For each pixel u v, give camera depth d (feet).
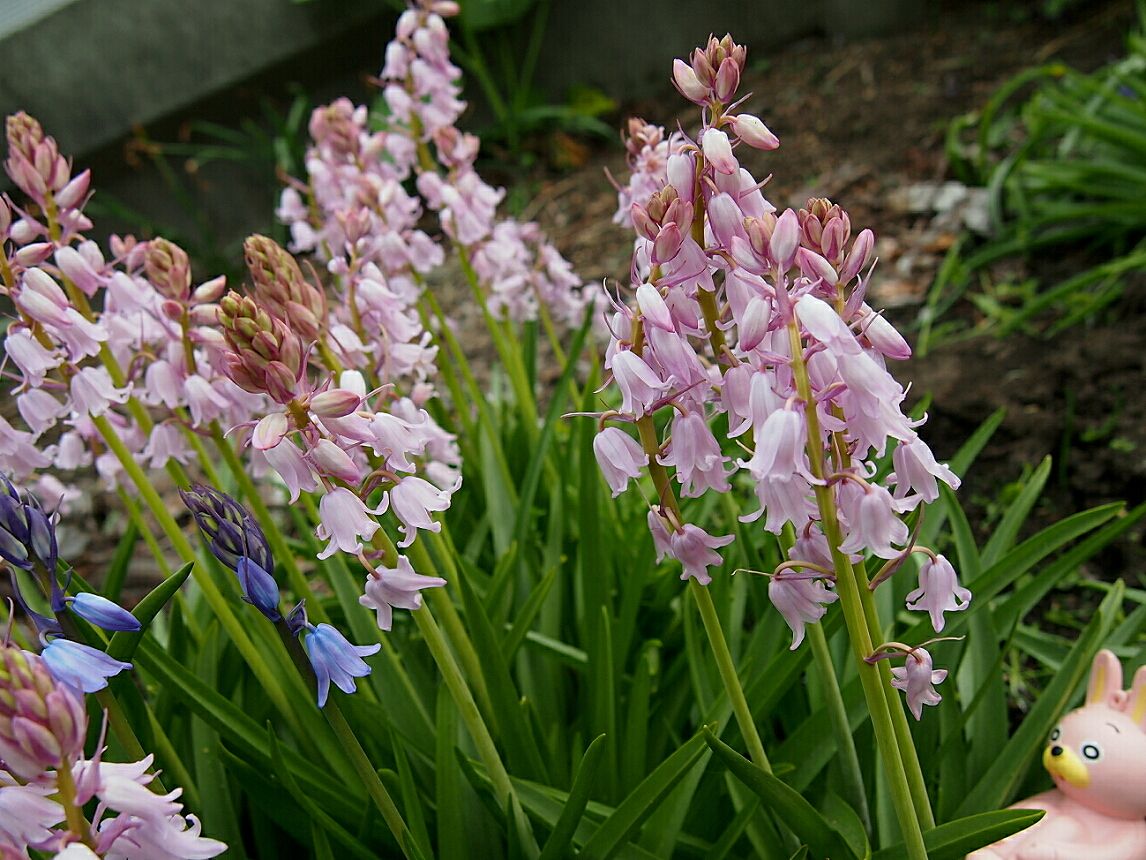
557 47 24.31
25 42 19.80
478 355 16.69
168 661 6.61
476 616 6.93
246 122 21.52
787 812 5.45
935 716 7.05
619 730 7.52
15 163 6.17
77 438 7.57
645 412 4.47
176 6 20.84
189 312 6.34
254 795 6.86
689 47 23.94
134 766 3.76
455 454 8.79
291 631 4.44
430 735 7.55
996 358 13.60
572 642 9.11
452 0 9.60
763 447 4.00
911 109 19.75
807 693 7.88
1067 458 11.78
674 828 6.54
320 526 4.62
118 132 21.02
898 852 5.59
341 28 22.20
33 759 3.35
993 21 21.91
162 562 8.09
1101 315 13.75
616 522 9.59
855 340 3.97
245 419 6.70
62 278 6.73
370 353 7.18
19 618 11.54
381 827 6.86
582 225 20.25
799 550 4.65
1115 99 15.48
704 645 7.94
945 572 4.54
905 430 4.16
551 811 6.53
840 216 4.14
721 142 4.12
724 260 4.39
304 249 9.27
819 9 23.66
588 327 9.89
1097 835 5.91
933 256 16.35
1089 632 6.97
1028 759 6.68
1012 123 18.37
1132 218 14.65
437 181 8.82
